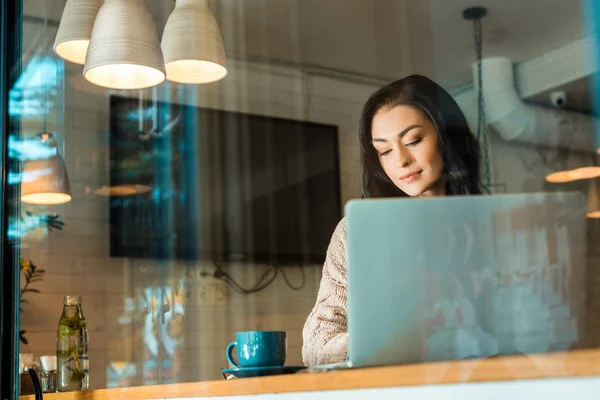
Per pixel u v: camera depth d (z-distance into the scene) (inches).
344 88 165.6
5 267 52.6
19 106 57.9
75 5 75.7
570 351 24.3
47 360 60.7
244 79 174.9
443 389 27.2
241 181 171.8
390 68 147.9
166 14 82.9
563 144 104.3
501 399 25.4
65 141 145.0
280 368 38.0
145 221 158.4
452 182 60.8
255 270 169.9
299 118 172.7
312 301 172.7
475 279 29.9
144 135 160.4
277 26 171.5
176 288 160.2
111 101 154.6
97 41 74.1
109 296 151.6
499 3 123.0
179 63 88.4
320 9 160.2
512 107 103.3
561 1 118.6
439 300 30.1
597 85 114.8
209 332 161.9
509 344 29.0
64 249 146.2
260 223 171.9
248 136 173.9
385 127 62.9
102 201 152.5
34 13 71.7
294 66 172.7
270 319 169.2
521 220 29.8
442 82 128.3
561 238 29.3
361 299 30.8
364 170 65.4
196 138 168.1
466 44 126.5
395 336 30.4
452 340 29.7
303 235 172.1
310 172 172.2
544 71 117.8
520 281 29.3
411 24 137.5
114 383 149.0
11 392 51.4
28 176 60.1
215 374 159.9
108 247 152.5
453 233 30.3
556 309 29.0
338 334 48.4
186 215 163.9
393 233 30.9
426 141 61.1
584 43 119.7
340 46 159.9
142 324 154.7
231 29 173.8
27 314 136.9
